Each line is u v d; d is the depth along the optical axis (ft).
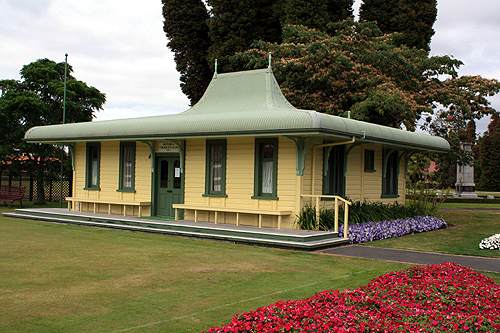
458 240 48.21
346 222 43.75
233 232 43.19
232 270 30.94
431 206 65.21
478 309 20.03
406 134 54.95
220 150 50.06
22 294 24.54
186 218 52.13
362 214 48.98
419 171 144.05
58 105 85.92
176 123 47.98
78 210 62.34
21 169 82.94
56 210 62.18
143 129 50.39
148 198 55.83
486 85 82.69
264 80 53.06
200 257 35.29
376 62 80.07
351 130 43.39
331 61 78.74
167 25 111.96
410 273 26.11
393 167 61.77
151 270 30.63
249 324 18.02
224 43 101.14
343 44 81.82
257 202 46.93
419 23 104.47
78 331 19.19
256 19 106.22
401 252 39.32
